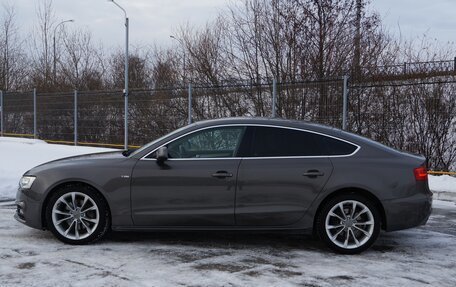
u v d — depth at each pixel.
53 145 16.59
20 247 5.41
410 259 5.24
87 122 16.69
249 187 5.32
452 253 5.52
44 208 5.55
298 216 5.32
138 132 15.02
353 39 13.92
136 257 5.11
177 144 5.55
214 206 5.35
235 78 15.12
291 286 4.31
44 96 18.12
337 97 11.29
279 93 12.04
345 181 5.29
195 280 4.41
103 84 23.80
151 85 19.48
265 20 15.09
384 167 5.35
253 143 5.48
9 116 19.62
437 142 11.37
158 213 5.39
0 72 28.30
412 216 5.32
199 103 13.47
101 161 5.56
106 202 5.50
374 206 5.34
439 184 9.80
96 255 5.15
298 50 14.30
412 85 11.44
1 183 9.60
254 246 5.64
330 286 4.33
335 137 5.51
